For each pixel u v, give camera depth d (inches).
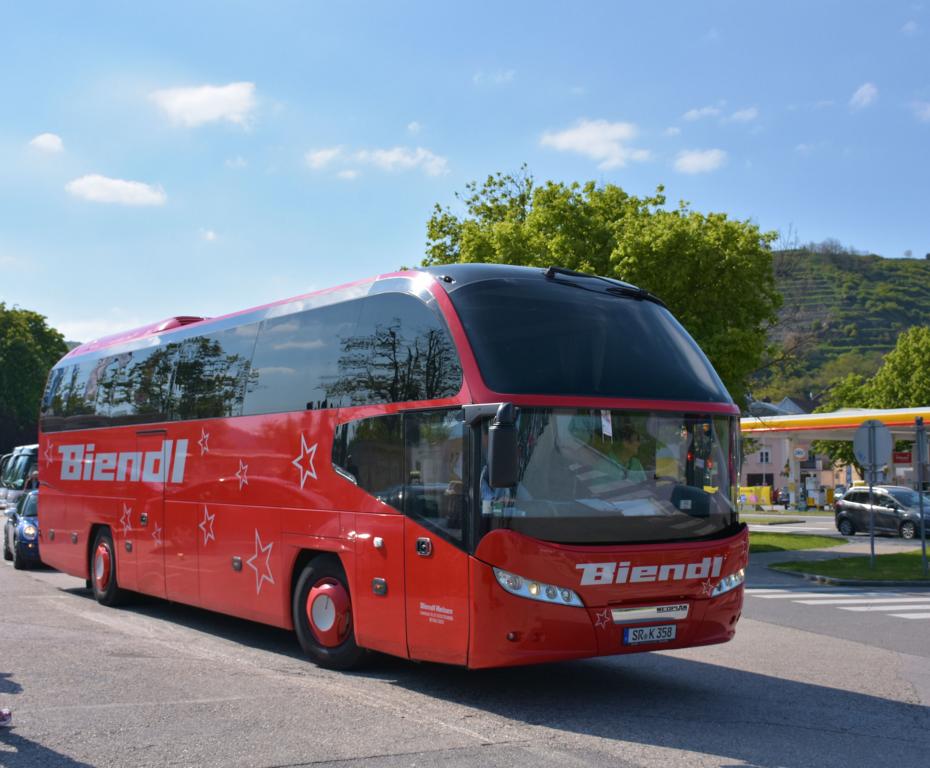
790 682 374.0
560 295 354.3
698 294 1037.8
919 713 321.7
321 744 265.9
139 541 538.3
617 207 1139.9
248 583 435.2
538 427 317.4
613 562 315.9
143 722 287.6
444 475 329.7
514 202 1530.5
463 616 315.6
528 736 281.0
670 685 366.0
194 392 497.0
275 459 422.6
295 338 424.8
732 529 348.2
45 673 359.6
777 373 1528.1
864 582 772.0
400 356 359.9
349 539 370.6
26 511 847.1
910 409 1829.5
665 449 339.3
